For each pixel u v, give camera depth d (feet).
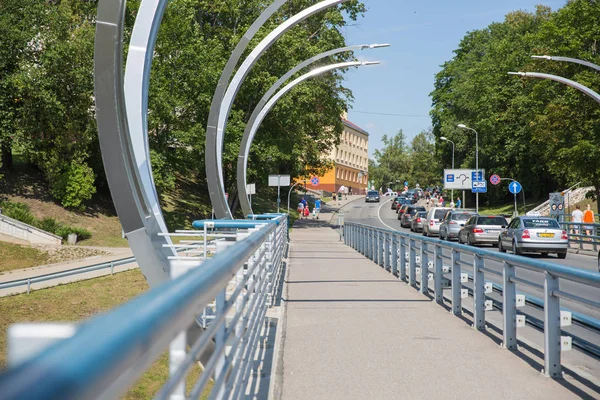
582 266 74.43
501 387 20.27
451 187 226.79
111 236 122.62
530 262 22.72
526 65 132.57
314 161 189.37
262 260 25.93
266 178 159.84
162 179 133.49
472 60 250.98
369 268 63.87
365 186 497.87
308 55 147.95
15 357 2.93
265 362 23.25
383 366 23.04
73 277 79.77
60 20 125.90
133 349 3.67
